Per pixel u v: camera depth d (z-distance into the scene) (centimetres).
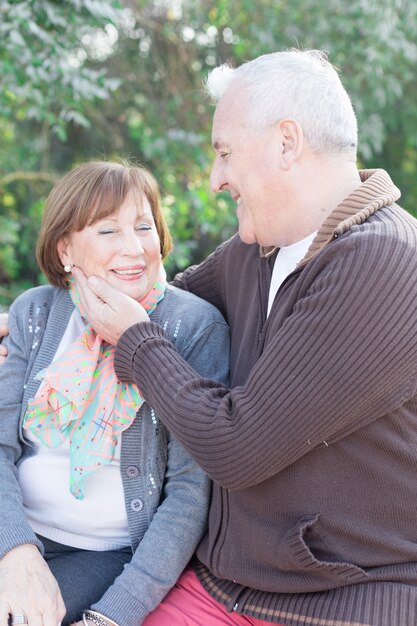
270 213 198
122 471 206
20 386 219
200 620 195
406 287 171
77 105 421
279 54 198
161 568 198
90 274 212
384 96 578
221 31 580
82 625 191
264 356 179
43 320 224
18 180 626
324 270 179
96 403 205
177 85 585
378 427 176
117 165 216
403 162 730
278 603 184
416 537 181
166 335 207
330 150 193
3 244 600
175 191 543
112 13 366
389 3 531
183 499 206
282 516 183
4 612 185
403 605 173
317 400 171
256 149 193
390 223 180
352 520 179
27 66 380
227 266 231
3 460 211
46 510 213
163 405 187
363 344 169
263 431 174
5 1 354
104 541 212
